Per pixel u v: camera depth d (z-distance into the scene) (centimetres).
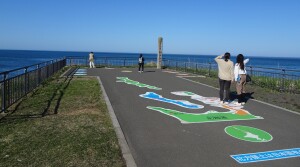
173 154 570
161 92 1372
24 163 491
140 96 1241
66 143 590
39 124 721
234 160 546
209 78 2050
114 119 805
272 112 980
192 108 1020
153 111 953
